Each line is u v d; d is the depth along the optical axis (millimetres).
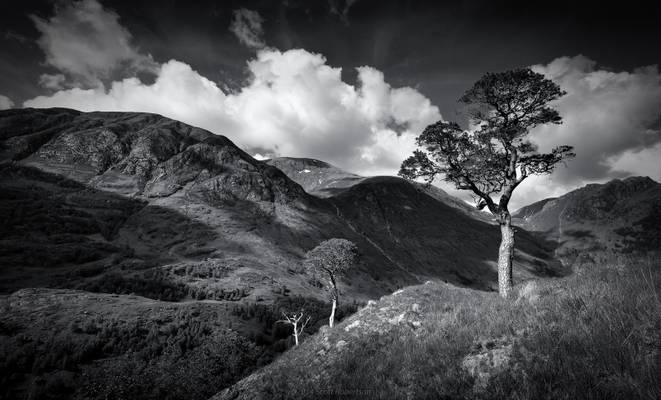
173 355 72938
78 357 66750
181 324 86688
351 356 10219
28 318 78938
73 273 137625
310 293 164250
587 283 8805
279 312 112562
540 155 17234
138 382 63906
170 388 64625
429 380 6738
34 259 148250
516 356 6336
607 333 5523
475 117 18938
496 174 17547
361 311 16750
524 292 11008
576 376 4941
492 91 17406
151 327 82188
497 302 11117
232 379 70188
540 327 6906
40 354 66750
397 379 7477
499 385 5648
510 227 16984
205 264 162625
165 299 121188
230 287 140250
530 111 17500
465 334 8336
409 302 15148
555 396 4832
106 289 120938
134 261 162250
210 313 99125
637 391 4188
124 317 85125
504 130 16766
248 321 102562
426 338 9281
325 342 14211
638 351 4938
